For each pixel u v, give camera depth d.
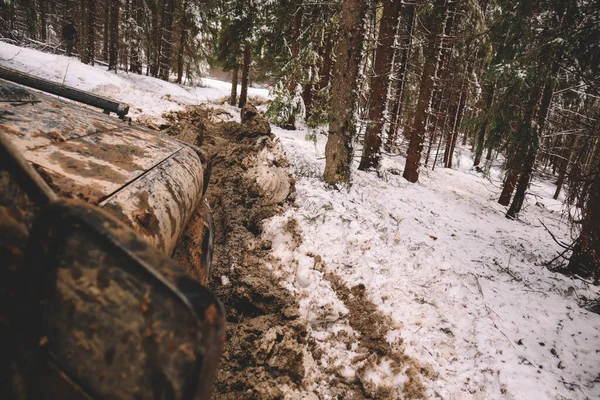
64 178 1.24
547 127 10.29
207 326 0.74
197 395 0.73
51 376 0.80
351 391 3.07
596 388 3.44
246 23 12.53
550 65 6.80
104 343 0.78
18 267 0.83
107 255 0.79
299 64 7.70
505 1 7.43
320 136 13.74
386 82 9.15
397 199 8.02
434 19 9.51
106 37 28.09
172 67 30.62
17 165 0.84
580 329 4.32
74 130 1.65
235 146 5.75
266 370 2.92
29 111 1.57
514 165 8.39
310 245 4.45
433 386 3.19
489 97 16.08
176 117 8.53
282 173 5.57
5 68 2.40
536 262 6.54
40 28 25.09
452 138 19.33
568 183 5.99
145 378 0.76
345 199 6.27
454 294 4.48
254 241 4.22
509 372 3.43
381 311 3.82
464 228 7.62
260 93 35.03
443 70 14.02
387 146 13.39
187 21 26.38
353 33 6.04
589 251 5.91
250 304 3.37
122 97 11.50
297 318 3.33
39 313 0.81
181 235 1.98
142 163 1.73
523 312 4.48
